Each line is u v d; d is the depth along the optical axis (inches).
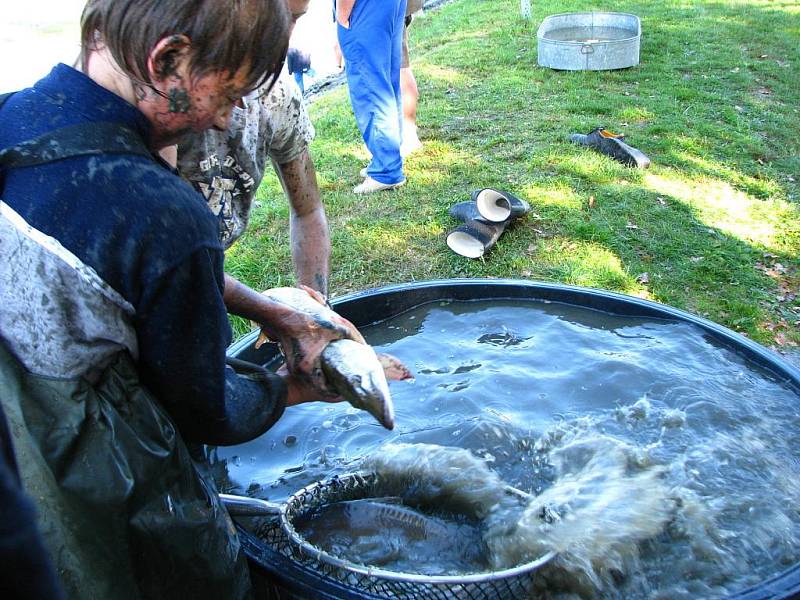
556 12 448.1
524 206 182.4
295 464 84.2
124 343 48.8
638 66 334.0
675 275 165.0
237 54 46.4
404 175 218.4
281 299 69.7
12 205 44.6
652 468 77.7
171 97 47.2
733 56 354.0
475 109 280.4
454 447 84.7
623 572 65.3
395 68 206.1
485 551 69.1
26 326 45.6
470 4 500.7
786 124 266.5
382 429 89.5
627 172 215.3
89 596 47.8
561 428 86.4
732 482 75.9
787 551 67.3
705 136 250.1
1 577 26.2
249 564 65.4
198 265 47.4
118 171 45.0
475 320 114.1
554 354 103.2
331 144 249.9
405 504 76.0
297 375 67.2
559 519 68.6
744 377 95.0
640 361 99.1
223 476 82.6
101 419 47.9
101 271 45.3
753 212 195.2
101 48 47.2
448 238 173.6
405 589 59.5
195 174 79.7
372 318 115.5
